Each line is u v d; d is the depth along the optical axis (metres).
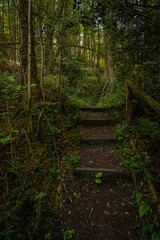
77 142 3.33
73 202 2.06
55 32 3.74
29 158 2.35
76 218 1.87
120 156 2.82
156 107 2.09
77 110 4.71
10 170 1.99
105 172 2.45
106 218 1.86
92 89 9.54
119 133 3.43
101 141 3.38
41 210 1.82
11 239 1.49
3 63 4.96
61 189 2.19
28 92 2.53
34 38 3.63
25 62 3.57
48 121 3.00
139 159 2.54
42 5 4.13
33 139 2.66
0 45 4.16
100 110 5.14
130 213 1.89
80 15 2.14
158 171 2.25
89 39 14.74
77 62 6.82
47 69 4.56
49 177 2.27
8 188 1.85
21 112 2.87
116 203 2.04
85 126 4.17
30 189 1.99
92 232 1.72
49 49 4.08
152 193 1.98
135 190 2.17
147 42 3.07
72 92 6.35
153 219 1.72
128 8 1.91
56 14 3.65
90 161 2.80
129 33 3.46
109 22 2.56
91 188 2.31
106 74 11.69
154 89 2.99
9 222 1.57
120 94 5.15
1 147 2.22
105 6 1.93
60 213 1.90
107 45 5.67
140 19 2.97
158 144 2.56
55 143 2.92
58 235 1.68
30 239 1.56
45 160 2.47
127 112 3.67
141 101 3.45
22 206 1.76
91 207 2.01
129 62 4.00
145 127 1.97
